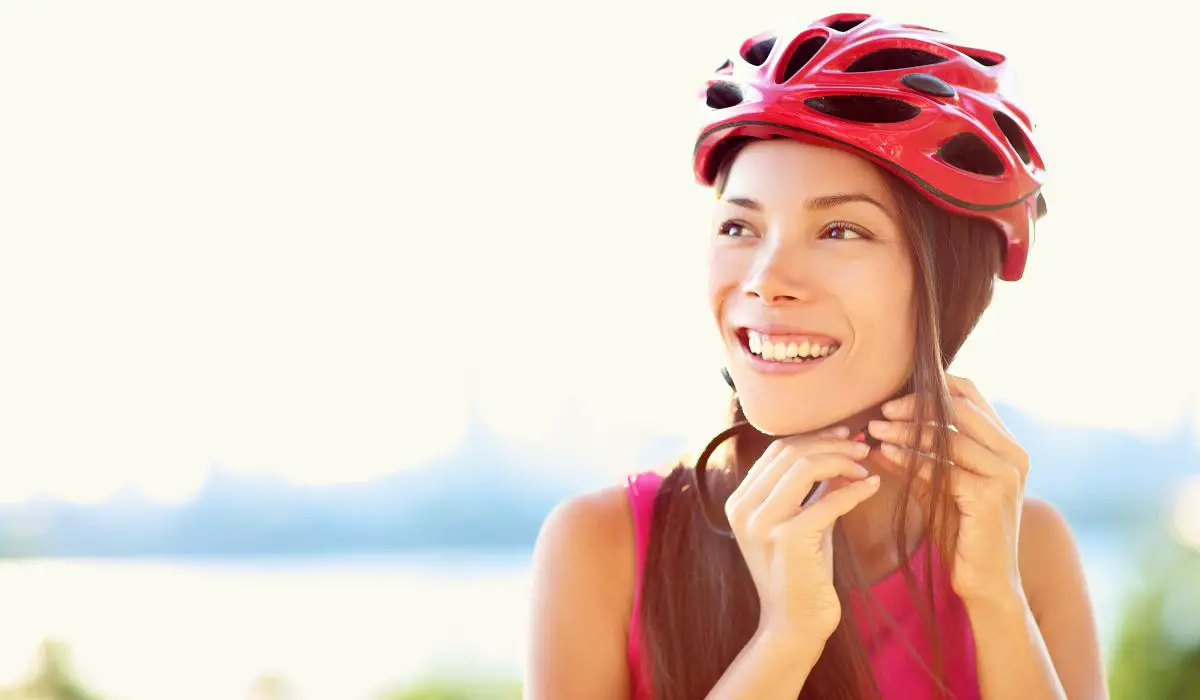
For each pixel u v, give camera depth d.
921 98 1.22
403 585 11.03
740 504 1.25
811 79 1.23
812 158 1.22
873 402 1.25
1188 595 4.31
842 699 1.31
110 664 6.40
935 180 1.22
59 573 10.95
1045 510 1.58
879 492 1.40
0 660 5.92
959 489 1.26
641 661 1.39
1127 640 4.29
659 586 1.39
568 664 1.37
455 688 5.52
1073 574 1.55
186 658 6.74
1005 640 1.29
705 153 1.35
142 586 10.46
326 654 6.99
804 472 1.21
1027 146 1.33
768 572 1.22
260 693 6.08
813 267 1.21
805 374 1.22
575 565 1.41
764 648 1.21
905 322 1.24
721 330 1.29
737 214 1.27
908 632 1.39
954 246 1.27
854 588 1.35
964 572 1.28
